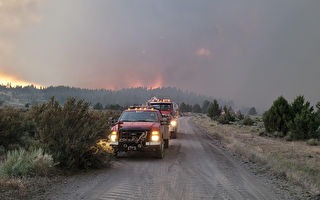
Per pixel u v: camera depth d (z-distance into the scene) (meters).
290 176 7.01
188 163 8.82
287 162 9.77
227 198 5.00
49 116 7.32
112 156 8.93
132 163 8.58
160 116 11.16
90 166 7.64
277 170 7.75
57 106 7.61
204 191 5.43
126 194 5.05
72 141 7.21
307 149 14.42
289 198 5.21
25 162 6.14
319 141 17.16
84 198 4.75
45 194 4.91
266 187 6.05
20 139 10.23
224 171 7.71
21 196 4.65
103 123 7.87
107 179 6.30
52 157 6.85
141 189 5.44
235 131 25.92
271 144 16.31
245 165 8.95
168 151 11.65
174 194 5.13
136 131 9.15
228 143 15.69
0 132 9.34
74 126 7.48
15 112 11.88
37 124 7.33
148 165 8.26
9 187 5.08
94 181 6.08
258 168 8.47
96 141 7.42
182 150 12.12
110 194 5.03
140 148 9.06
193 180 6.38
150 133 9.20
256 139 19.14
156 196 4.96
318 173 8.36
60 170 6.80
